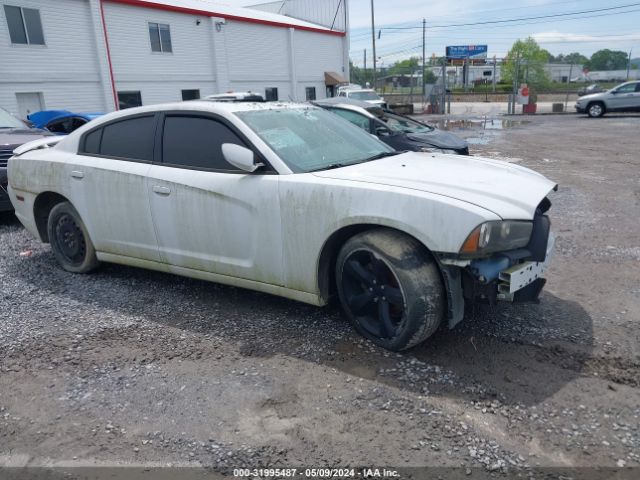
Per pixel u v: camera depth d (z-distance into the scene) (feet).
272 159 11.69
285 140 12.37
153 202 13.33
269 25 103.40
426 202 9.73
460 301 10.36
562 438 8.24
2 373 10.63
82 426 8.91
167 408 9.32
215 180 12.22
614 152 42.86
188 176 12.67
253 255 12.05
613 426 8.49
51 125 38.22
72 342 11.82
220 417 9.03
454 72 182.60
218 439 8.48
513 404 9.11
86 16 70.90
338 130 14.02
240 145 12.19
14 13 63.52
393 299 10.41
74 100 70.95
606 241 18.48
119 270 16.56
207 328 12.34
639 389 9.47
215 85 93.09
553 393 9.40
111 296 14.46
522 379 9.85
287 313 12.98
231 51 95.55
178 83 86.28
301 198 11.05
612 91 84.53
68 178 15.07
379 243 10.32
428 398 9.34
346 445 8.24
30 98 66.80
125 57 77.05
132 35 77.66
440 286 10.18
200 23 88.38
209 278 13.12
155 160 13.52
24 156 16.56
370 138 14.56
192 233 12.86
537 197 10.69
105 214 14.49
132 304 13.87
